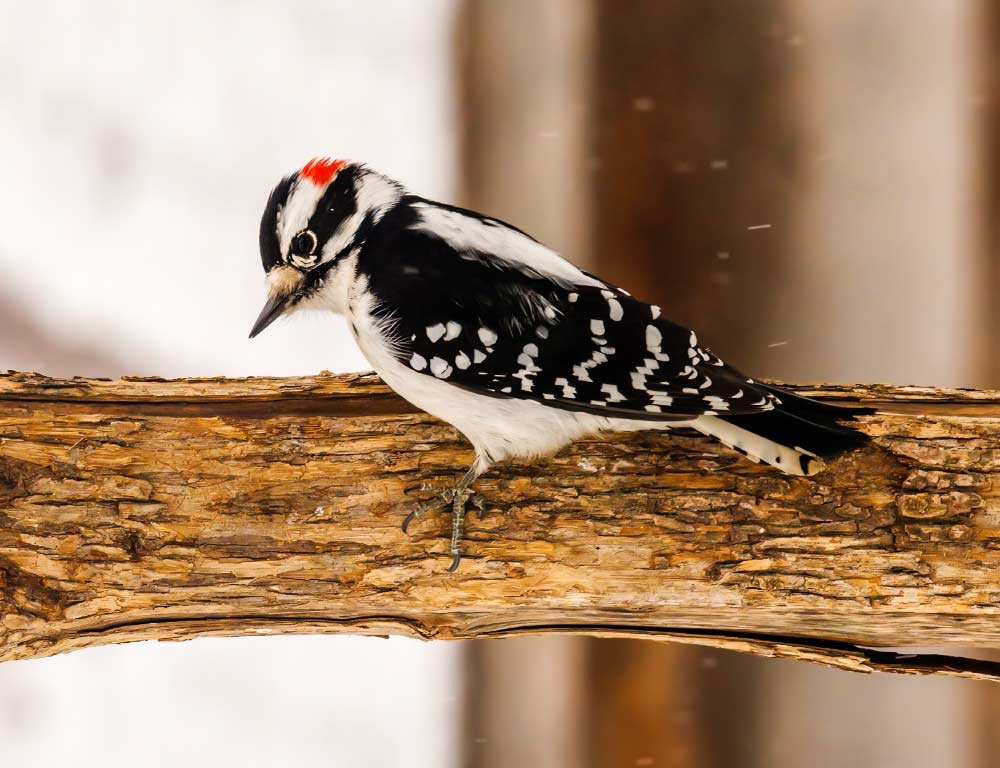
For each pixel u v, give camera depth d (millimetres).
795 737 4180
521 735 4188
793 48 4188
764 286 4191
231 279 4543
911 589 4027
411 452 4043
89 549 4035
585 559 4035
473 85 4227
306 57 4547
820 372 4191
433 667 4207
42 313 4336
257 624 4043
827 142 4188
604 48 4199
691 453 4039
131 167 4617
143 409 4047
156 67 4641
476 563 4035
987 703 4172
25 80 4598
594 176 4199
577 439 4043
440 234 4047
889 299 4188
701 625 4043
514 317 4035
